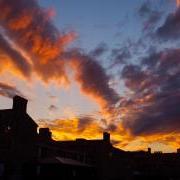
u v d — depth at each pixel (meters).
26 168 41.41
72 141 57.72
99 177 52.97
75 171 43.50
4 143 39.94
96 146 55.38
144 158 78.81
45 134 50.16
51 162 40.94
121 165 59.66
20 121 41.75
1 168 38.56
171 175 73.62
